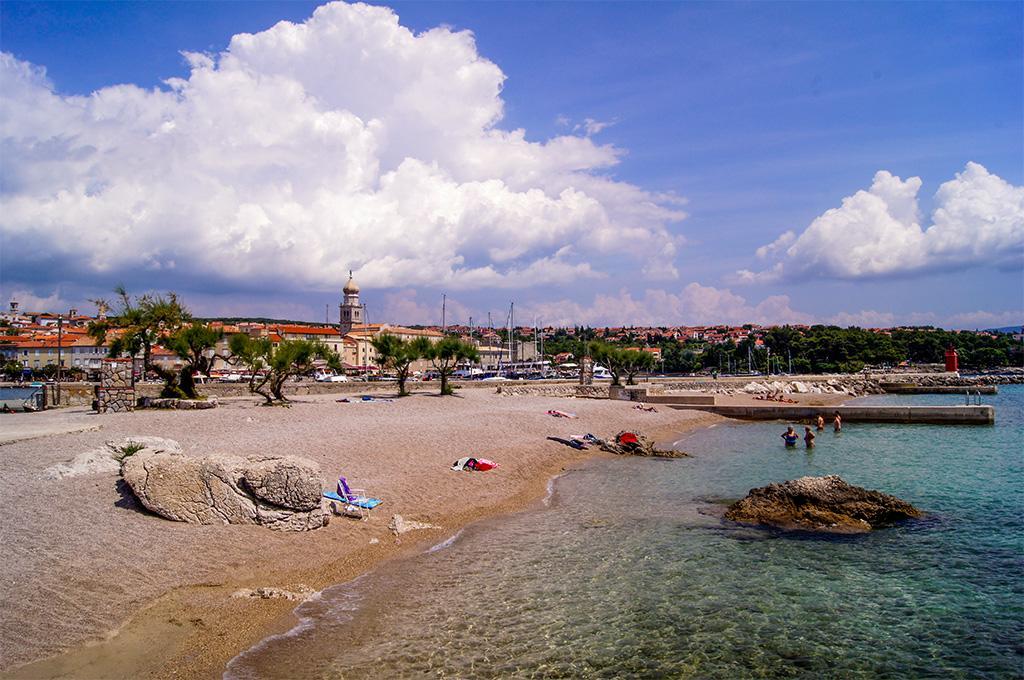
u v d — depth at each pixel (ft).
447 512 71.82
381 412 152.46
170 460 57.62
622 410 196.65
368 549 57.82
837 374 527.81
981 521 70.95
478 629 41.96
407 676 35.70
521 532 65.36
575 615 44.57
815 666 38.27
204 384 204.03
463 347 213.87
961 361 629.51
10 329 594.65
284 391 207.10
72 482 62.34
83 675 33.30
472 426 130.11
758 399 277.64
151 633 38.50
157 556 48.37
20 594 39.93
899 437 156.66
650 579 51.93
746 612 45.80
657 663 38.09
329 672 35.88
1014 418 204.33
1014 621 44.83
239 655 37.32
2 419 121.29
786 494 72.54
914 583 51.93
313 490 59.00
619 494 85.30
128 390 136.87
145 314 173.99
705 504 79.30
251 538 54.49
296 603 45.11
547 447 119.24
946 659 39.47
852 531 66.39
